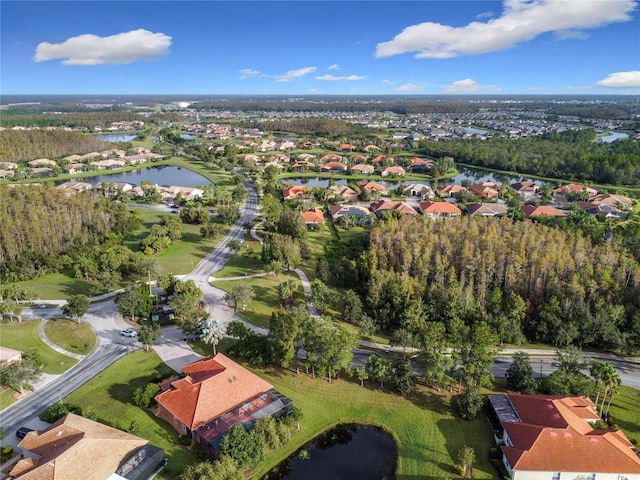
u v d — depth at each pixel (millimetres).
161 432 62844
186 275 119812
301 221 144625
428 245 110625
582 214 168375
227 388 67125
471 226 127812
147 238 136750
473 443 62844
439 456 60562
